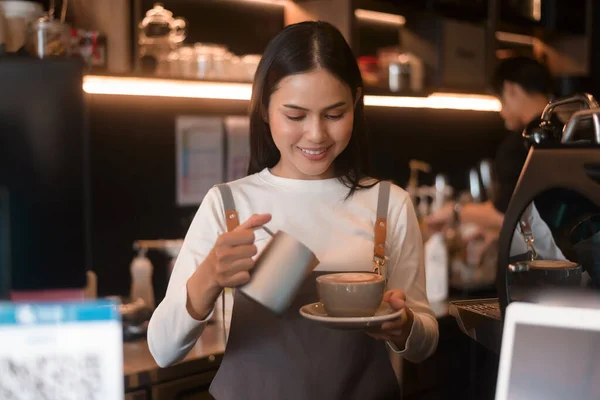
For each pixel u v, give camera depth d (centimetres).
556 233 99
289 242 123
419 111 380
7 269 92
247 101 303
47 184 94
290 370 147
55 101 94
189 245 150
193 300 132
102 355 75
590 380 77
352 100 144
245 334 149
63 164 95
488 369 290
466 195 388
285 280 122
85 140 95
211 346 224
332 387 147
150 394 204
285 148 143
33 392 74
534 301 100
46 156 94
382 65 318
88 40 221
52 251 95
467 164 413
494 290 321
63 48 191
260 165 160
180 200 285
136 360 211
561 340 78
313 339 148
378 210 155
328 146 142
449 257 332
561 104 104
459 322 115
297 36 141
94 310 76
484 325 107
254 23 300
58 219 95
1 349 74
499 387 80
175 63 248
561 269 99
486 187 400
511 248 100
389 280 154
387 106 361
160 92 261
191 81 238
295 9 305
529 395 79
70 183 95
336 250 150
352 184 156
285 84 139
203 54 252
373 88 297
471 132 415
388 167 365
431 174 390
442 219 322
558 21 391
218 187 155
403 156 373
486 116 423
